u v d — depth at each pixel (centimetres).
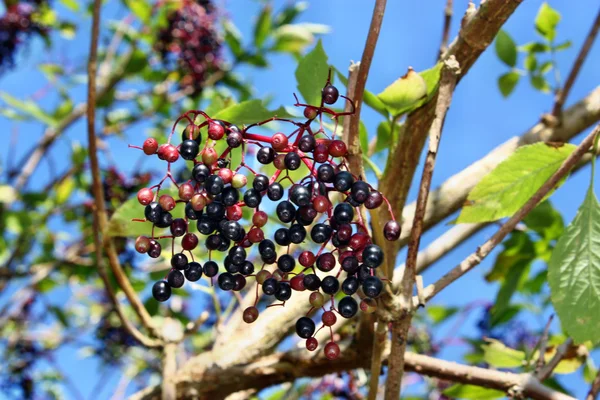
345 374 68
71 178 92
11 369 106
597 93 55
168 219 34
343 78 41
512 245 58
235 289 35
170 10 94
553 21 64
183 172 84
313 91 42
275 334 52
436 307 85
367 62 33
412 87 39
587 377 59
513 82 66
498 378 47
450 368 48
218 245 34
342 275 48
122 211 47
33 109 90
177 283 34
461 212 42
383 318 35
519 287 60
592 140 36
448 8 52
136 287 71
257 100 40
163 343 52
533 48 65
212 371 51
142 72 100
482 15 38
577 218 37
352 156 33
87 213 86
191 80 96
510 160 40
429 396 77
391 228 32
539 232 58
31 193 94
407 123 41
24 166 98
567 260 37
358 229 34
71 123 95
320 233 33
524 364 54
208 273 35
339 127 42
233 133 33
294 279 34
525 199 41
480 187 41
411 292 35
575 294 36
